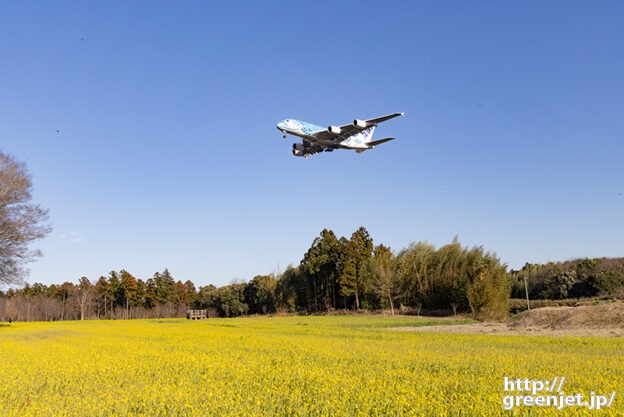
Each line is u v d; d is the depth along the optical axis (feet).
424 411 27.32
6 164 121.08
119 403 29.99
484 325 126.82
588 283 193.67
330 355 52.49
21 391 34.55
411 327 123.65
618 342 70.90
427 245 200.75
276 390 33.81
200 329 113.09
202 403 30.12
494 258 170.30
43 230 122.52
